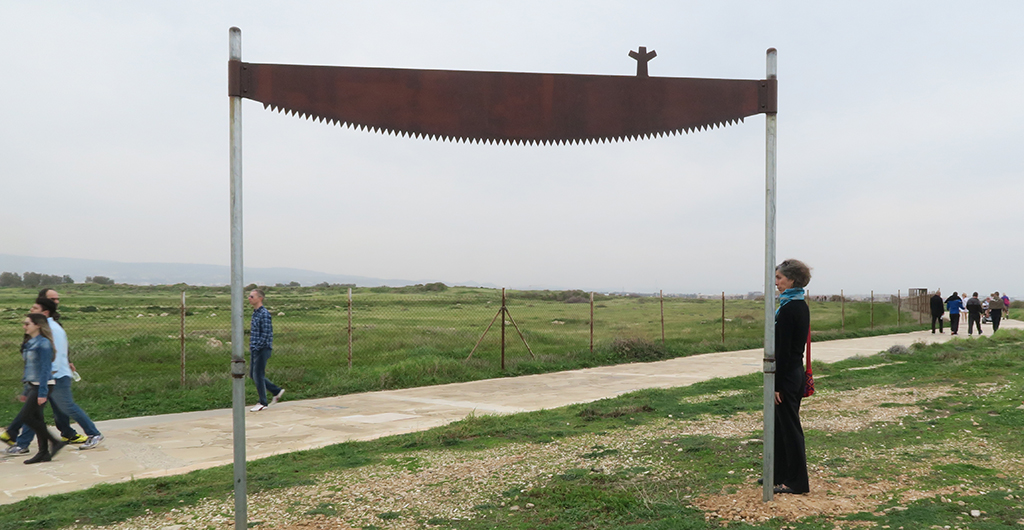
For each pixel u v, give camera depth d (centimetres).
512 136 403
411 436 700
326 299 4603
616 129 407
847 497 405
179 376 1154
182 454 643
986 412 686
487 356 1561
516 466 538
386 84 392
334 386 1102
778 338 413
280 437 726
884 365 1288
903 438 587
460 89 398
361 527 392
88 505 460
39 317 622
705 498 415
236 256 360
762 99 406
